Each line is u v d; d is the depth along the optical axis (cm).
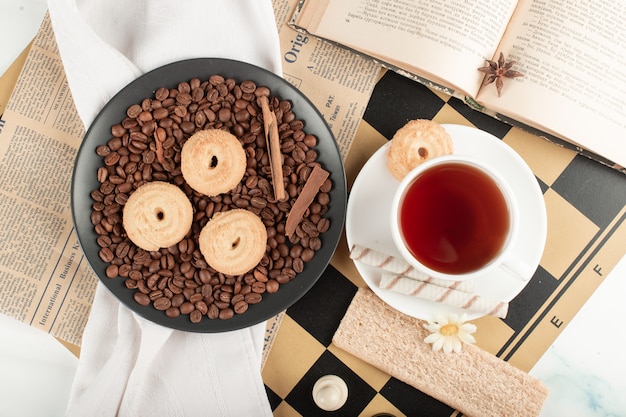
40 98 67
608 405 66
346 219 63
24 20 67
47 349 68
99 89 63
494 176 57
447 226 59
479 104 65
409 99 67
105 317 66
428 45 63
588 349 66
